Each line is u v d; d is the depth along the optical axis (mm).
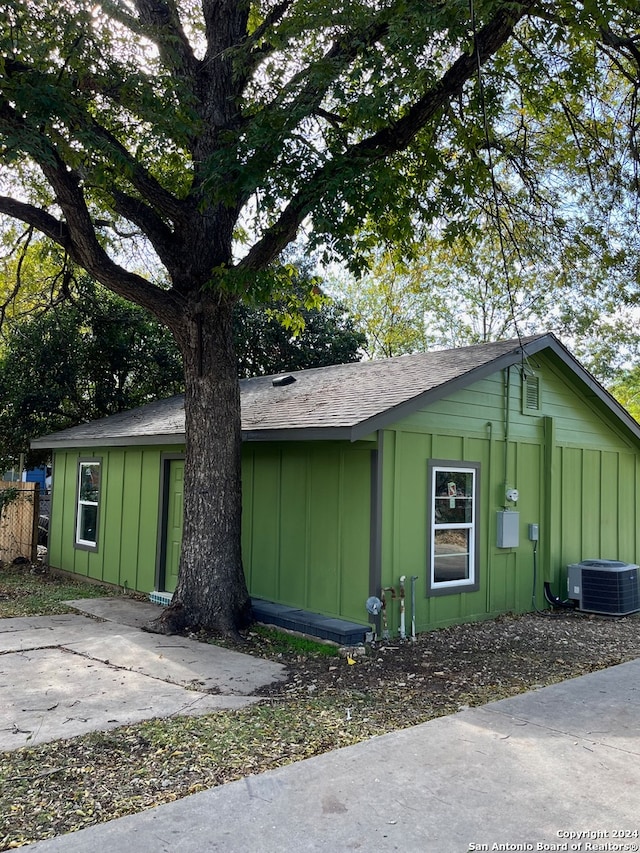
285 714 5320
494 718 5262
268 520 9695
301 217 7148
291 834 3393
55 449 14805
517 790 3930
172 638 7898
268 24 8961
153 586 11375
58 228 8445
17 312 14906
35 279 13336
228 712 5332
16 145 6562
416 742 4695
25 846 3260
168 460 11461
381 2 7426
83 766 4227
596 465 11844
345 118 8641
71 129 7406
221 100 8609
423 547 8680
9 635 8172
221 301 8289
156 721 5059
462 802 3764
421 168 9055
